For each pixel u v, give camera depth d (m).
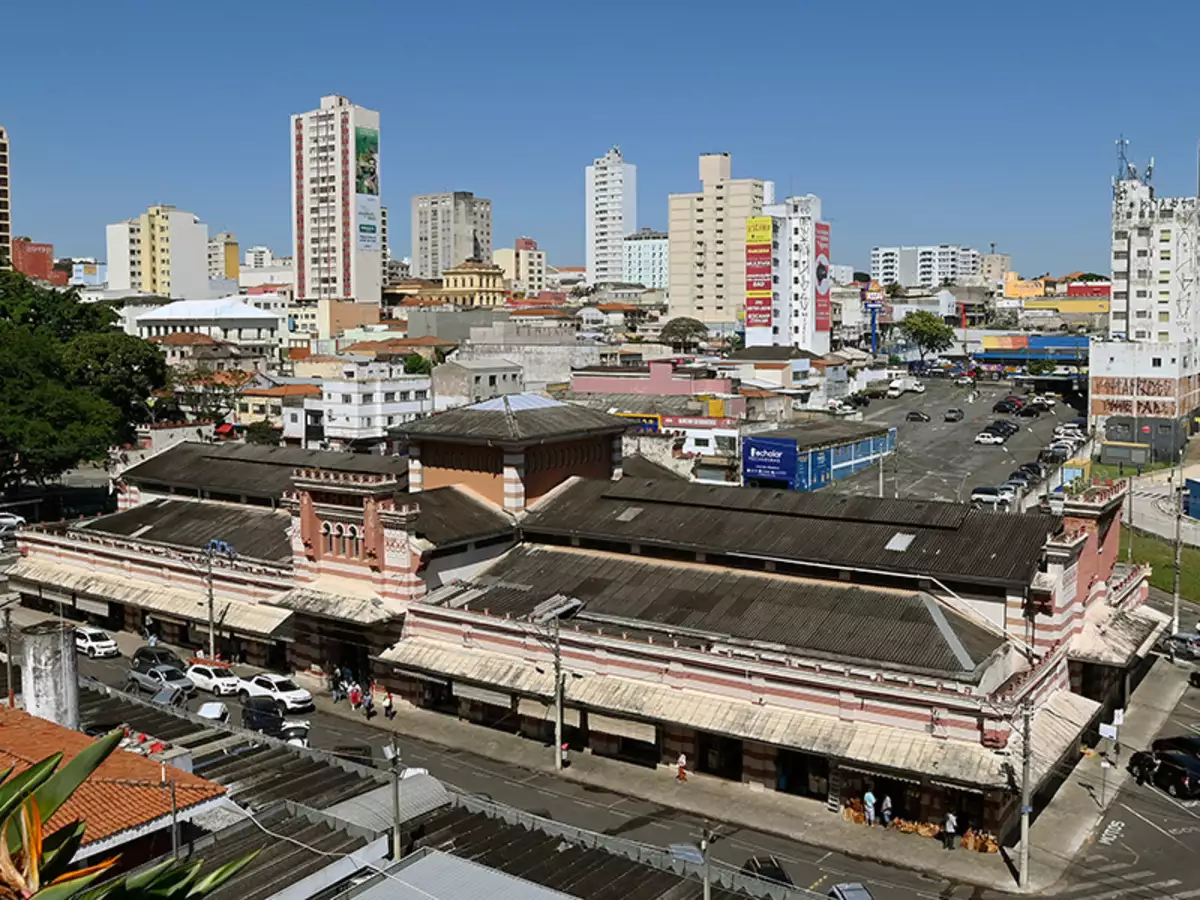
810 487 135.00
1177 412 166.38
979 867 46.94
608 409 156.38
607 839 38.22
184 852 34.34
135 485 91.25
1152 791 54.69
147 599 77.00
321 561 68.88
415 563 64.50
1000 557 56.03
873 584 58.34
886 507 62.59
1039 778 46.75
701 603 59.88
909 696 48.91
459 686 61.19
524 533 70.12
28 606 88.62
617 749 58.97
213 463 89.25
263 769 44.22
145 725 49.12
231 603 73.19
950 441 176.62
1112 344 170.00
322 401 165.62
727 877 35.94
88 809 32.69
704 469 141.12
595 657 57.62
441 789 41.62
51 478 129.62
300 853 35.56
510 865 36.72
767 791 54.22
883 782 51.19
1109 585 64.00
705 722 52.94
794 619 56.69
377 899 30.95
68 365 135.00
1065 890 45.09
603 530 66.56
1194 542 109.50
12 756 34.75
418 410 170.62
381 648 66.94
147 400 166.00
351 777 43.53
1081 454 156.62
